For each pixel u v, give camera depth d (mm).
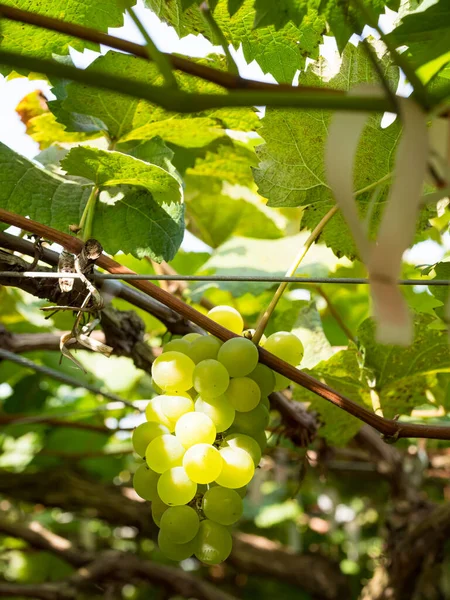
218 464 308
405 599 642
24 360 533
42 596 774
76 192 423
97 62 384
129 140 455
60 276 335
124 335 461
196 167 564
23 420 663
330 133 193
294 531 993
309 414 488
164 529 311
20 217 330
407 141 177
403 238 174
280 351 353
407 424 341
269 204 415
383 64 379
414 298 710
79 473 863
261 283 616
